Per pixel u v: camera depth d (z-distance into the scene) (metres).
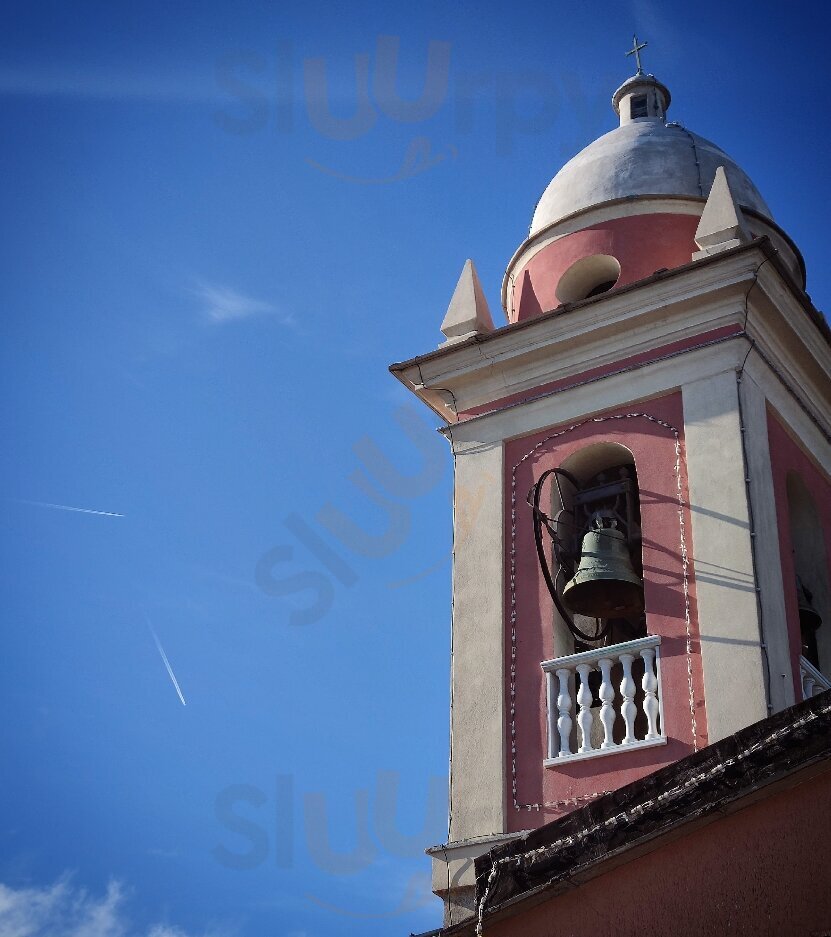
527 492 14.50
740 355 13.94
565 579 13.90
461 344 15.15
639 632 13.69
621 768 12.38
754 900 7.90
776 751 8.03
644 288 14.36
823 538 14.59
